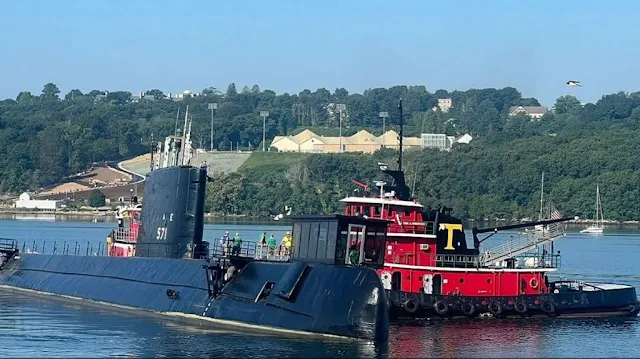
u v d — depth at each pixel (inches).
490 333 2903.5
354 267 2551.7
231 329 2733.8
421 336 2812.5
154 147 4832.7
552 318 3235.7
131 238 3730.3
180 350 2458.2
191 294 2962.6
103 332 2731.3
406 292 3110.2
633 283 4495.6
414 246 3235.7
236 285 2837.1
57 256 3922.2
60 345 2541.8
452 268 3193.9
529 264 3408.0
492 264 3390.7
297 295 2623.0
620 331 2997.0
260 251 3068.4
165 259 3230.8
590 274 4980.3
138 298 3169.3
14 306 3302.2
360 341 2481.5
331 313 2522.1
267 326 2640.3
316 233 2669.8
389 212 3253.0
